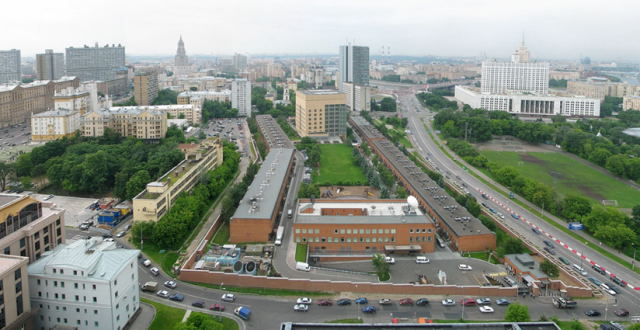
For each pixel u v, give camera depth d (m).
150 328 193.75
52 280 185.38
